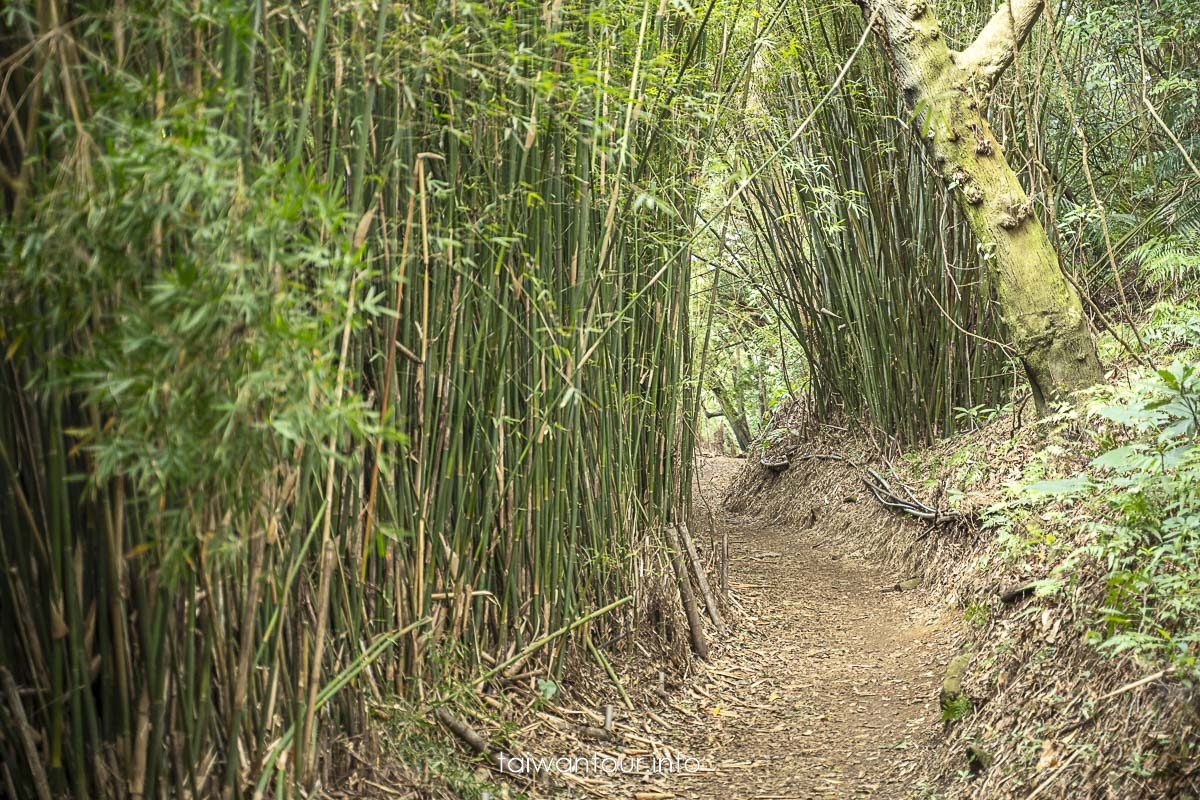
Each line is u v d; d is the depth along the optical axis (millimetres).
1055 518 3404
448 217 2572
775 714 3580
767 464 8180
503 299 2859
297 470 1961
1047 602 2994
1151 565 2410
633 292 3654
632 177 3383
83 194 1339
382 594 2533
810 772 3023
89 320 1601
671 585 3992
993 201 3963
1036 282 3932
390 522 2502
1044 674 2723
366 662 2301
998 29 3971
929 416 6105
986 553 4254
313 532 2014
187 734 1817
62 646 1714
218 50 1726
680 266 4109
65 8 1508
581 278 3020
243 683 1881
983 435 5516
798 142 6117
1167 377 2672
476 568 2947
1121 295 3426
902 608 4840
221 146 1485
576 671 3352
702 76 3660
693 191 3988
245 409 1429
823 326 6973
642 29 2816
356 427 1483
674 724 3404
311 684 2094
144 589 1721
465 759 2693
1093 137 5820
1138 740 2139
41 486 1692
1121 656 2393
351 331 2221
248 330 1410
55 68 1521
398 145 2336
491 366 2889
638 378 3820
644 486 4035
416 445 2613
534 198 2787
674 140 3486
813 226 6543
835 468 7113
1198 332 3990
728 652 4203
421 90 2455
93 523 1724
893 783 2879
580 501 3373
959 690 3184
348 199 2297
